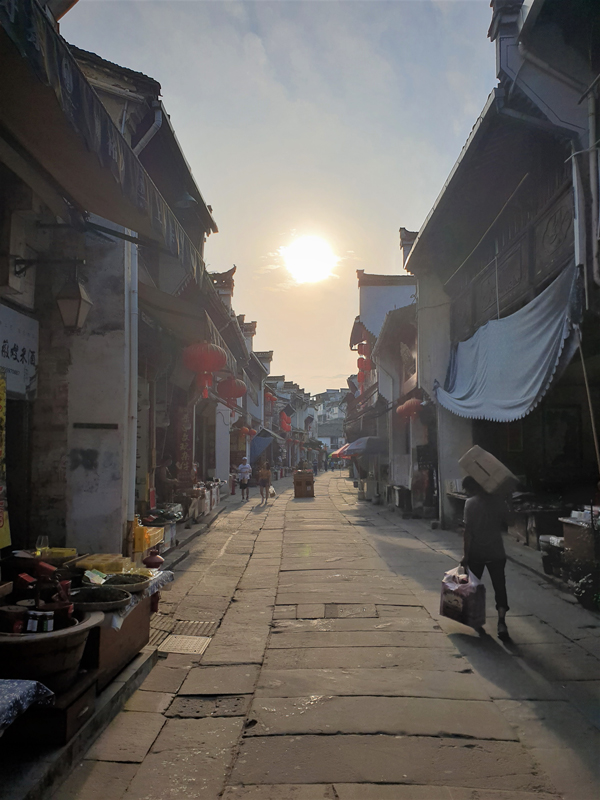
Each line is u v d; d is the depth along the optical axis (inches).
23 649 122.0
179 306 320.5
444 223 422.0
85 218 239.5
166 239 205.9
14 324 244.1
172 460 526.0
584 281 212.4
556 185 286.4
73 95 131.3
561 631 214.1
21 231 230.8
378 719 146.1
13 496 265.3
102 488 267.6
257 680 172.6
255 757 129.0
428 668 180.4
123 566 213.5
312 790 116.3
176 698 160.1
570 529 261.1
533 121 246.4
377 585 291.7
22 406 265.7
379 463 810.8
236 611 249.6
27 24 109.8
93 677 138.8
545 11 208.8
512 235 353.7
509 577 299.9
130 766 125.7
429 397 506.9
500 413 321.7
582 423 425.7
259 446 1240.2
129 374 279.0
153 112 274.8
